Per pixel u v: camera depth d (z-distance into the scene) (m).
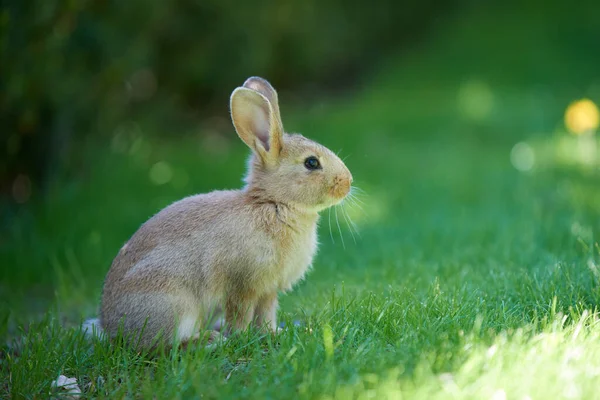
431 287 6.87
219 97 22.09
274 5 23.02
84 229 12.36
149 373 5.73
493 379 4.75
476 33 28.16
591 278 6.79
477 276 7.50
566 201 11.94
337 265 9.63
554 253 8.20
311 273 9.40
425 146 18.14
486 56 26.05
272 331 6.21
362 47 27.92
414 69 25.88
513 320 5.93
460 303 6.29
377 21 28.70
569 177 14.14
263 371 5.36
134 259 6.45
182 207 6.66
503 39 27.19
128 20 15.98
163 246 6.38
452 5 31.02
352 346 5.71
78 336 6.59
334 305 6.65
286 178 6.51
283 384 5.04
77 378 5.93
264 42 22.28
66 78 13.93
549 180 13.98
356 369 5.09
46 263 11.08
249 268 6.34
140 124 19.14
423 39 28.80
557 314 5.93
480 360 5.02
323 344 5.58
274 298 6.72
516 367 4.91
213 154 17.81
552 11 29.09
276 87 24.67
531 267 7.74
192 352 6.01
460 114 20.62
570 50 25.58
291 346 5.69
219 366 5.51
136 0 15.84
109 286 6.53
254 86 7.19
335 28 25.98
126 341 6.26
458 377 4.86
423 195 13.75
